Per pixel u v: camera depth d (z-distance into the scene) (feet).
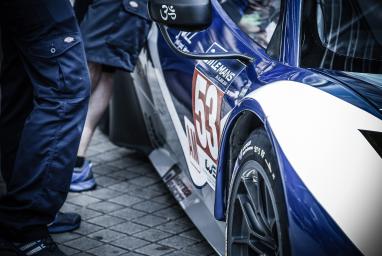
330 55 9.68
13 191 11.51
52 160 11.48
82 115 11.57
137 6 14.02
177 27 9.74
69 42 11.19
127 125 16.51
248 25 12.11
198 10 9.56
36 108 11.39
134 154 17.39
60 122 11.41
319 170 8.09
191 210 13.00
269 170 8.85
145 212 14.39
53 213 11.78
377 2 10.02
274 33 10.51
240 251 10.09
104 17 14.08
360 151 7.95
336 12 9.92
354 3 9.98
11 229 11.57
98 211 14.40
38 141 11.39
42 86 11.36
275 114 8.83
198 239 13.24
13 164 11.71
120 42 14.14
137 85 15.37
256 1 12.25
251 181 9.64
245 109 9.51
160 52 13.51
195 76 11.89
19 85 11.62
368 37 9.80
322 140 8.23
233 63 10.95
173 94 12.96
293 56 9.73
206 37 11.96
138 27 14.14
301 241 8.08
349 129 8.14
